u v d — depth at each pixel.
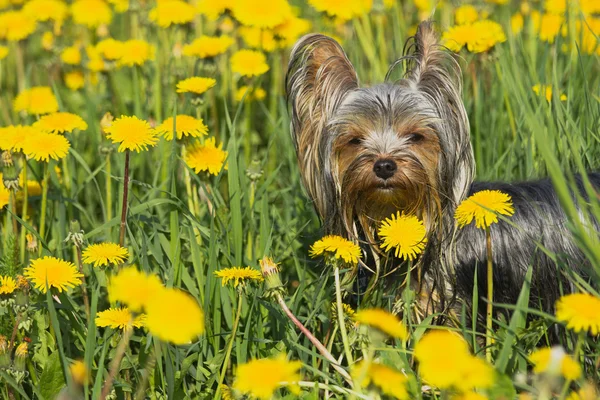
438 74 7.10
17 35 10.31
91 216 7.89
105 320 4.88
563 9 9.39
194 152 6.53
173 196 6.18
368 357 4.25
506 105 8.45
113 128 5.67
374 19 11.12
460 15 10.00
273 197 8.41
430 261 6.98
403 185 6.71
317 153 7.21
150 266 6.41
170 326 3.28
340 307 4.86
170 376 5.05
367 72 10.27
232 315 5.95
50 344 5.57
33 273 5.08
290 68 7.19
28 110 8.45
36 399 5.40
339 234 7.17
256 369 3.81
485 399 3.80
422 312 7.04
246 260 6.44
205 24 11.00
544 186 7.27
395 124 6.89
